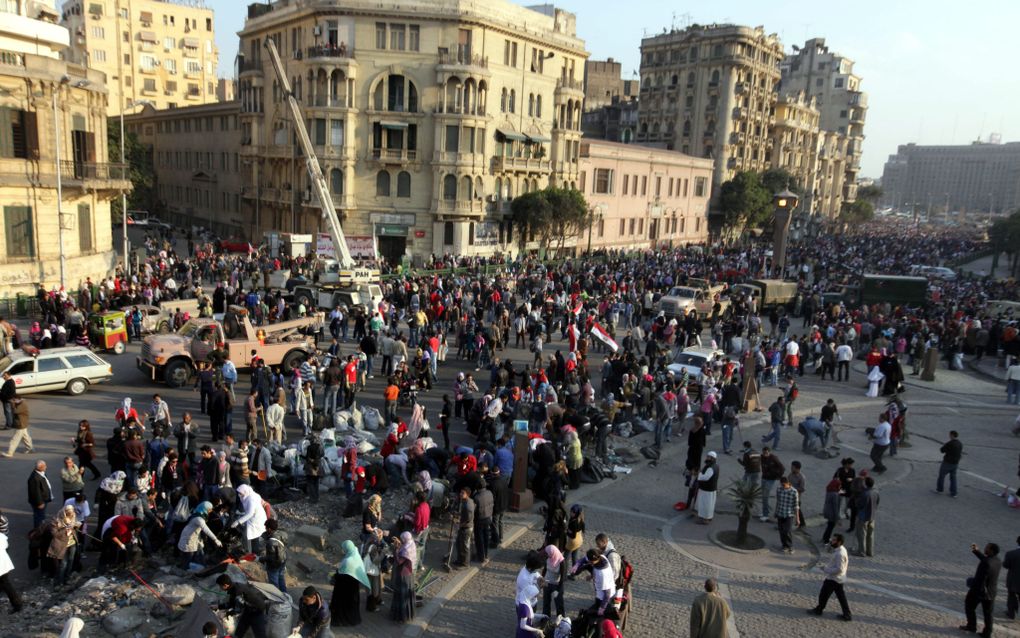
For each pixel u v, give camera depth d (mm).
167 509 14391
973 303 44406
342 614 11805
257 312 30828
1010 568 13016
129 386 24016
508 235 62562
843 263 70875
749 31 93812
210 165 77438
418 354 25953
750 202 92062
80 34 98562
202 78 110375
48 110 34188
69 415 20625
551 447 17875
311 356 24438
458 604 12812
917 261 84875
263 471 16047
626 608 11812
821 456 21391
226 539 12961
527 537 15609
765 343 30781
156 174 92188
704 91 97125
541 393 21844
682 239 90062
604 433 20141
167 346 23719
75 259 36562
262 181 64125
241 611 10883
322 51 53562
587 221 65000
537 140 61875
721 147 96500
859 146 149250
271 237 51906
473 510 13977
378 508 13430
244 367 24734
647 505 17547
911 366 34562
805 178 124062
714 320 38812
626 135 104875
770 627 12500
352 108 54281
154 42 104375
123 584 12016
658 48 101375
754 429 24016
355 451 16422
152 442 15688
